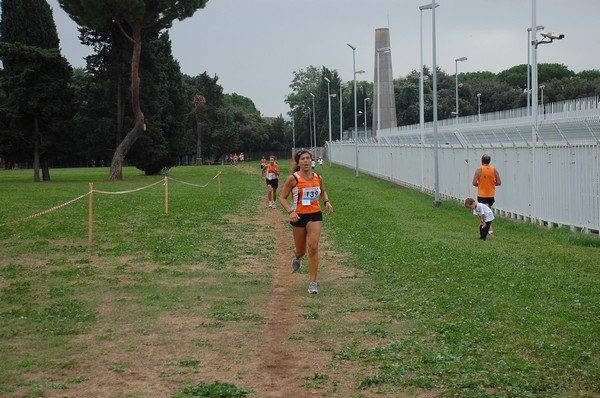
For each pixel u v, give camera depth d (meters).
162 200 31.66
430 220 22.17
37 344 8.11
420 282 11.54
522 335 8.13
